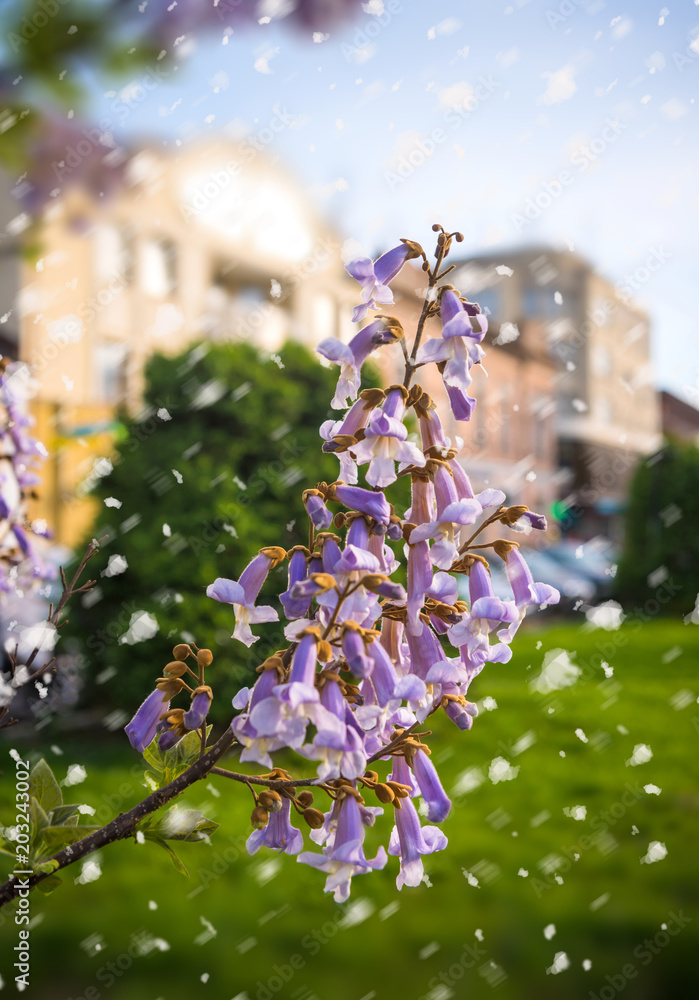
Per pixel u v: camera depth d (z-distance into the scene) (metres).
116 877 4.50
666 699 9.55
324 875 4.62
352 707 1.43
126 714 7.58
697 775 6.68
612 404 35.50
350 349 1.46
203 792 5.91
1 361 2.36
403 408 1.45
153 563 7.41
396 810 1.52
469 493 1.51
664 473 20.36
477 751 7.38
